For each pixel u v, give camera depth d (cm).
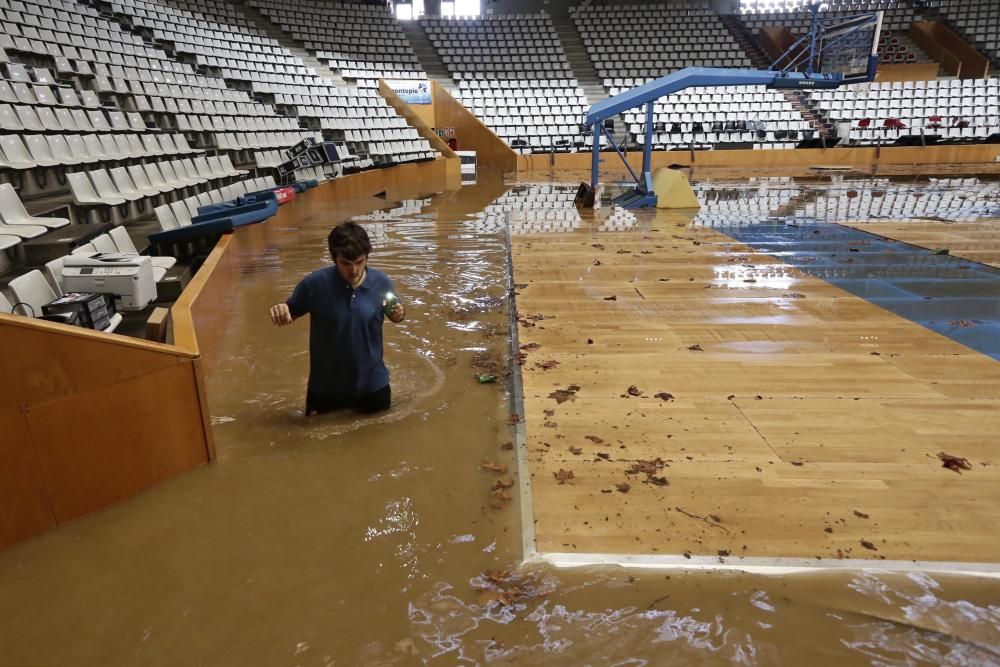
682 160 1856
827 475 250
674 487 244
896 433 281
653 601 188
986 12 2345
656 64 2234
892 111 1988
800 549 208
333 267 288
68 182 632
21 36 927
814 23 1255
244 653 171
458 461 269
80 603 190
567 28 2428
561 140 1964
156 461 250
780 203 1052
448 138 1936
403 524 227
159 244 575
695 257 639
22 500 216
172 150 902
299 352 402
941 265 589
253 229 685
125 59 1130
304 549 214
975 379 337
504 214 976
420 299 512
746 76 1070
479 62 2230
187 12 1655
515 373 353
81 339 220
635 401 317
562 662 167
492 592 192
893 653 168
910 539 213
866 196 1129
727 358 370
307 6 2178
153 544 217
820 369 352
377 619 183
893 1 2408
